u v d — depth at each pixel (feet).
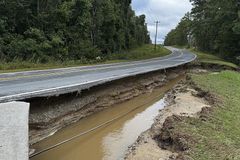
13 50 102.63
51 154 37.40
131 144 41.37
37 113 41.81
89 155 38.01
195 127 40.24
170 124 41.01
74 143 41.52
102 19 171.32
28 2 120.67
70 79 61.46
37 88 47.37
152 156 34.37
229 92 72.84
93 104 56.54
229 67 157.48
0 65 82.94
